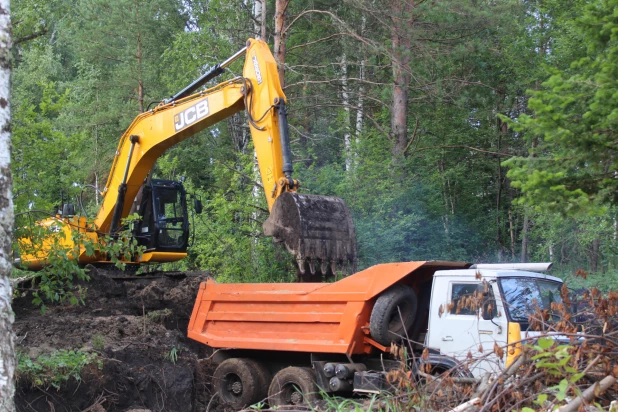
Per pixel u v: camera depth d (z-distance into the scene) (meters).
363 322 9.16
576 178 6.23
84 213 13.45
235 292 10.50
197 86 12.20
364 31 19.16
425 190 20.52
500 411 5.46
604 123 5.84
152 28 27.03
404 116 19.73
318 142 23.73
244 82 10.95
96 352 9.71
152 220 13.88
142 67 26.38
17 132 11.18
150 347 10.52
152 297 12.84
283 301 9.92
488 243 25.14
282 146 10.20
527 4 23.38
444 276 8.90
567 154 6.20
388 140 20.69
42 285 9.62
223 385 10.62
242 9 22.64
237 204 14.87
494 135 24.09
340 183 17.30
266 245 14.35
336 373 9.14
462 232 23.59
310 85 20.30
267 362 10.66
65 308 12.48
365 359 9.48
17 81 25.52
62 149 11.84
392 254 17.19
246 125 20.11
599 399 5.47
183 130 12.16
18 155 11.23
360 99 22.05
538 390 5.37
